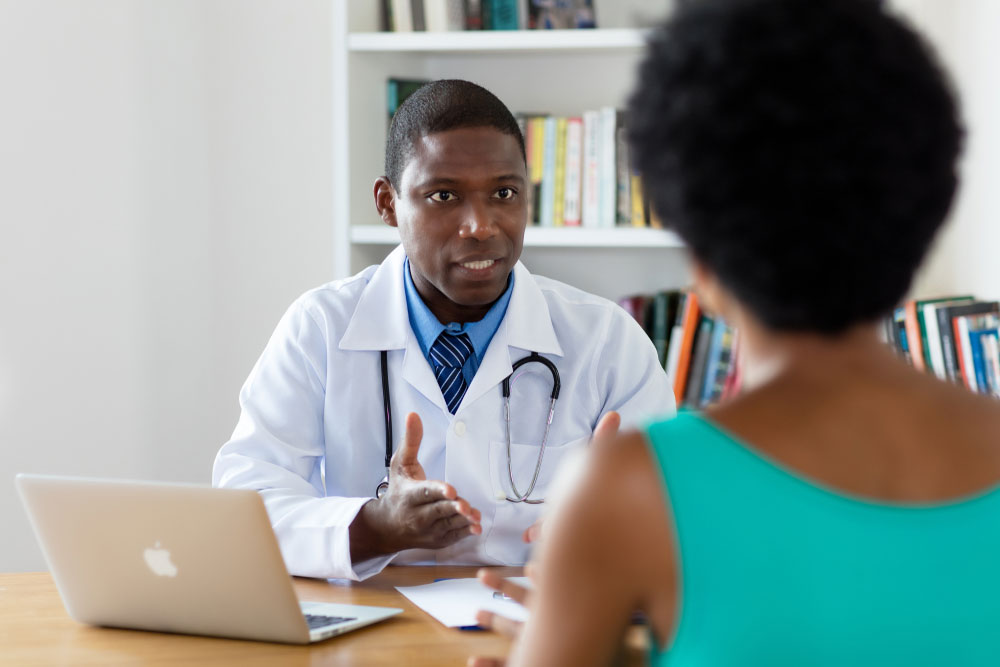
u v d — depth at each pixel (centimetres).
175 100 264
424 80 250
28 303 233
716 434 59
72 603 118
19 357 232
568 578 59
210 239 274
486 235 149
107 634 116
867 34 58
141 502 109
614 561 58
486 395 158
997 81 227
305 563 135
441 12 234
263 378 163
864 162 57
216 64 272
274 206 273
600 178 230
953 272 235
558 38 226
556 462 160
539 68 254
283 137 271
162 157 261
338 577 134
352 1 231
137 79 254
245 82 271
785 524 56
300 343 163
